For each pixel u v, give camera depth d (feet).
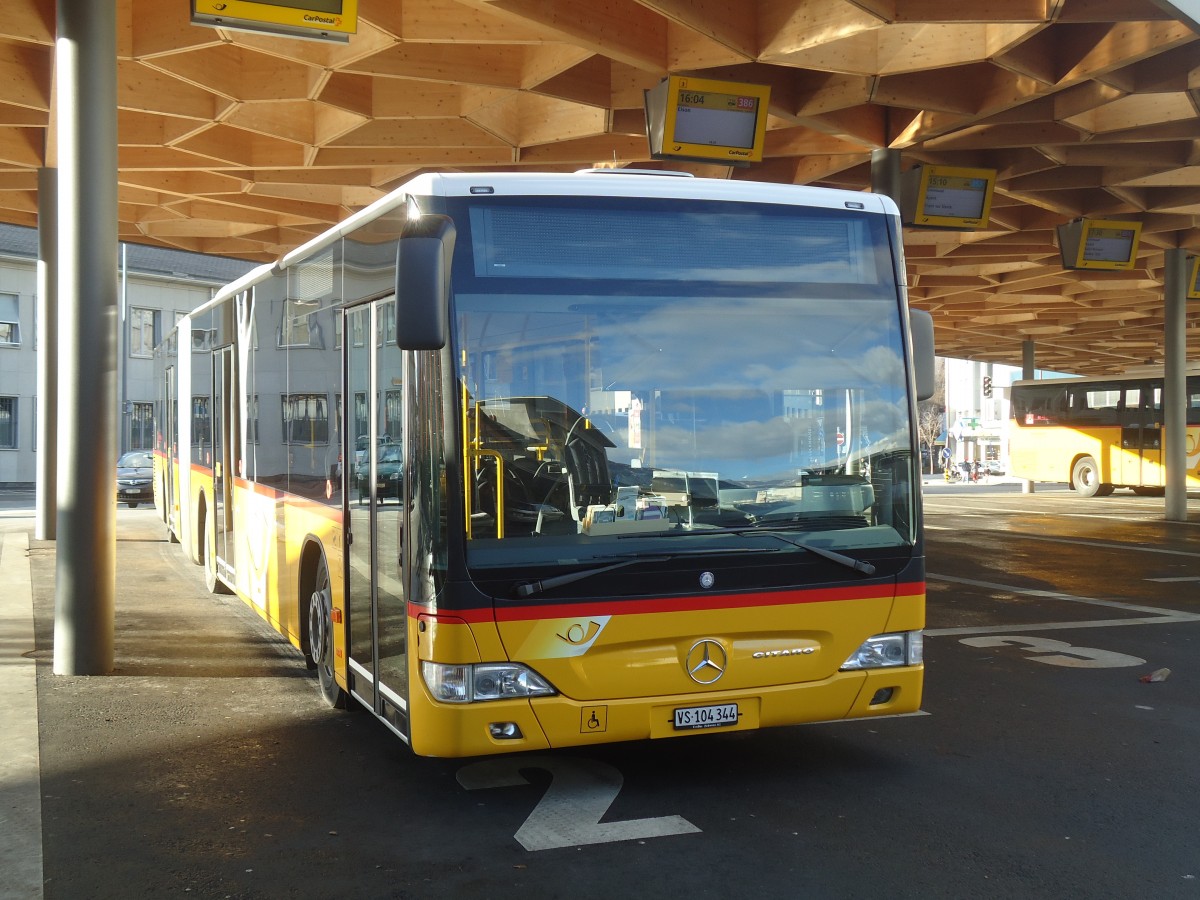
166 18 40.32
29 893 14.96
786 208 19.34
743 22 40.57
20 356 164.66
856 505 19.01
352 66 42.06
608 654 17.46
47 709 25.27
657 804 18.65
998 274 95.25
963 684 28.27
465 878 15.49
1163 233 81.97
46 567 52.08
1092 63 42.09
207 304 41.04
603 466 17.71
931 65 42.50
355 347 21.58
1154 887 15.08
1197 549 65.36
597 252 18.24
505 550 17.11
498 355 17.47
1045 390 132.98
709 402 18.35
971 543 69.51
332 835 17.21
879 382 19.44
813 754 21.74
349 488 21.91
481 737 16.90
